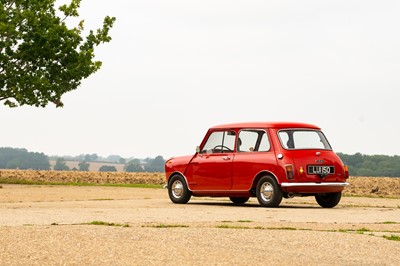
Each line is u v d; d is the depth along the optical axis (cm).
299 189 1945
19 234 1083
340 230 1328
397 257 1026
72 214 1617
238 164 2031
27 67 4597
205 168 2094
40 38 4456
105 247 1005
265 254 1003
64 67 4616
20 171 6062
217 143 2103
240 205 2088
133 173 5869
